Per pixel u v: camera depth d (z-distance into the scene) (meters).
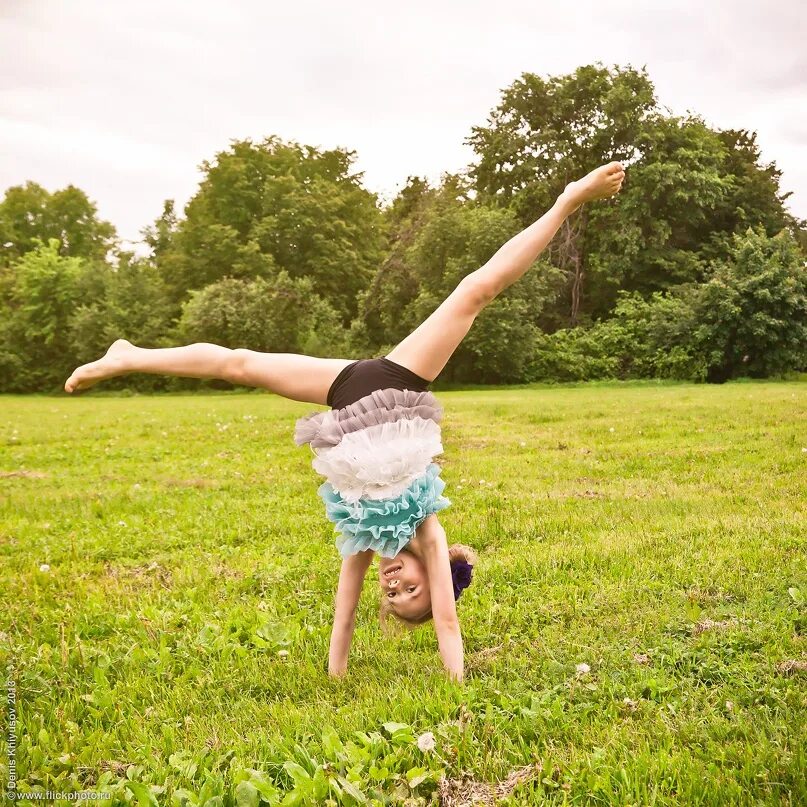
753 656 3.24
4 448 12.30
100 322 45.72
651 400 18.70
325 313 43.25
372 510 2.98
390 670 3.30
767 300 33.03
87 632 3.94
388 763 2.43
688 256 40.91
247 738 2.73
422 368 3.22
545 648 3.42
